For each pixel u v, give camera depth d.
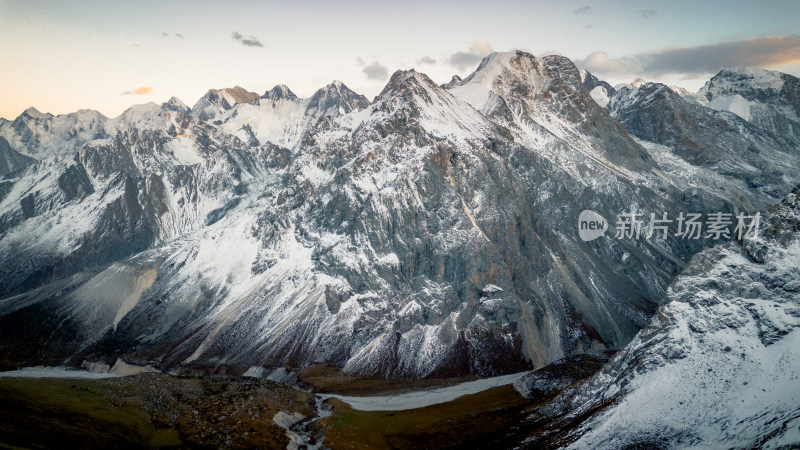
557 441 149.75
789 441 112.44
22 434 136.50
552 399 180.12
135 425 161.62
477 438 169.12
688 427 134.62
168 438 157.50
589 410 159.88
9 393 163.88
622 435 140.75
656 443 133.75
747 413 130.12
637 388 153.50
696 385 145.25
